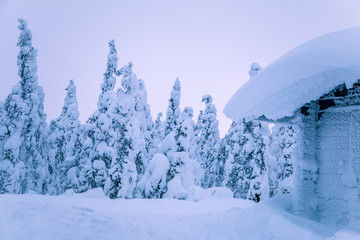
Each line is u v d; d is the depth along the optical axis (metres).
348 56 8.52
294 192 10.24
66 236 7.39
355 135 9.73
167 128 38.72
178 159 23.48
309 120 10.70
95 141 29.11
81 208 10.30
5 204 8.65
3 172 27.64
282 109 9.95
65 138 35.50
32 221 7.73
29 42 33.56
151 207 17.16
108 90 34.03
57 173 36.59
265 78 10.01
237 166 29.52
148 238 8.62
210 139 40.88
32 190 29.36
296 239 7.87
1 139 29.44
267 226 8.98
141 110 30.06
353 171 9.58
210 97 42.25
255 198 23.30
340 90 10.16
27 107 31.03
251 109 10.26
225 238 8.84
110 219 9.66
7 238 6.63
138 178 28.23
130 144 22.73
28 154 32.34
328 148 10.33
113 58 35.00
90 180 27.55
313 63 8.89
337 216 9.73
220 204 18.91
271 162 32.69
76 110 36.59
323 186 10.27
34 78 32.91
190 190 22.11
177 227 9.88
